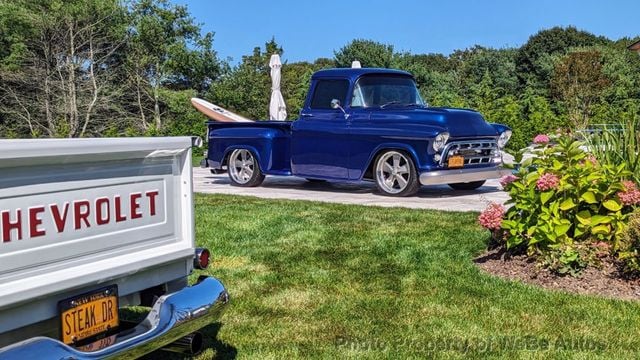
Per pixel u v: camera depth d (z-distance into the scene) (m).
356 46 34.59
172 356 3.90
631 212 5.51
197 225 7.62
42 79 29.55
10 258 2.61
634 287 5.02
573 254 5.27
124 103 32.34
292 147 11.12
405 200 9.80
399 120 10.04
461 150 9.89
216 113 15.57
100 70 31.25
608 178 5.47
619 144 6.39
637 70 38.59
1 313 2.61
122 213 3.14
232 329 4.34
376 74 10.72
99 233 3.01
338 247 6.48
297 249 6.44
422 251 6.23
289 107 30.58
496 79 42.47
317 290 5.17
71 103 29.50
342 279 5.45
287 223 7.65
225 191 11.27
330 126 10.63
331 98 10.75
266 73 32.41
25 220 2.67
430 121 9.80
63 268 2.84
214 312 3.44
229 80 31.73
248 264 5.95
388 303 4.83
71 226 2.87
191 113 31.69
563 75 30.80
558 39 45.06
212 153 12.36
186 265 3.58
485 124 10.35
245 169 12.01
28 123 29.80
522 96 35.38
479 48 54.31
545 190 5.47
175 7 33.25
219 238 6.94
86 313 2.94
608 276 5.18
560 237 5.50
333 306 4.79
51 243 2.78
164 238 3.41
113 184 3.08
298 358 3.88
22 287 2.63
